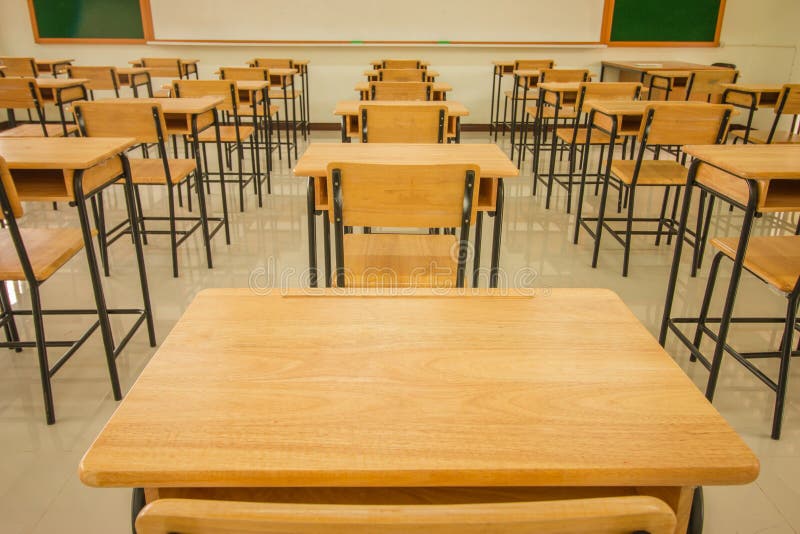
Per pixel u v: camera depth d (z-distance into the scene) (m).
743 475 0.62
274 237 3.40
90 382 2.00
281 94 5.72
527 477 0.60
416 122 2.61
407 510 0.43
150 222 3.61
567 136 4.10
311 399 0.71
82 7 6.43
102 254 2.82
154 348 2.21
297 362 0.79
